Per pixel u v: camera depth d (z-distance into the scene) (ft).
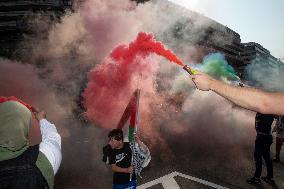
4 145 4.52
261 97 4.28
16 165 4.59
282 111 4.22
